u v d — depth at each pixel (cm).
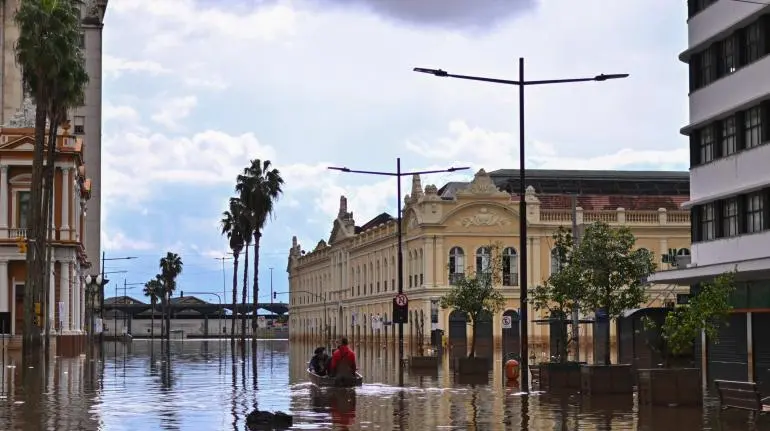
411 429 2397
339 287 13512
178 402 3191
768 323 4184
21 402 3166
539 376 3747
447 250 9844
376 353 9081
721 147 4525
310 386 3975
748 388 2564
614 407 2911
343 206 13625
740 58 4303
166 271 18450
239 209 11112
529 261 9831
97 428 2431
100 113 13425
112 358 7119
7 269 7856
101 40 13475
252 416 2480
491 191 9931
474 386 3941
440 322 9656
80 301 9019
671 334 2902
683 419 2559
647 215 9856
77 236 8538
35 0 5853
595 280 3612
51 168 6141
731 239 4416
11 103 9675
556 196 10375
